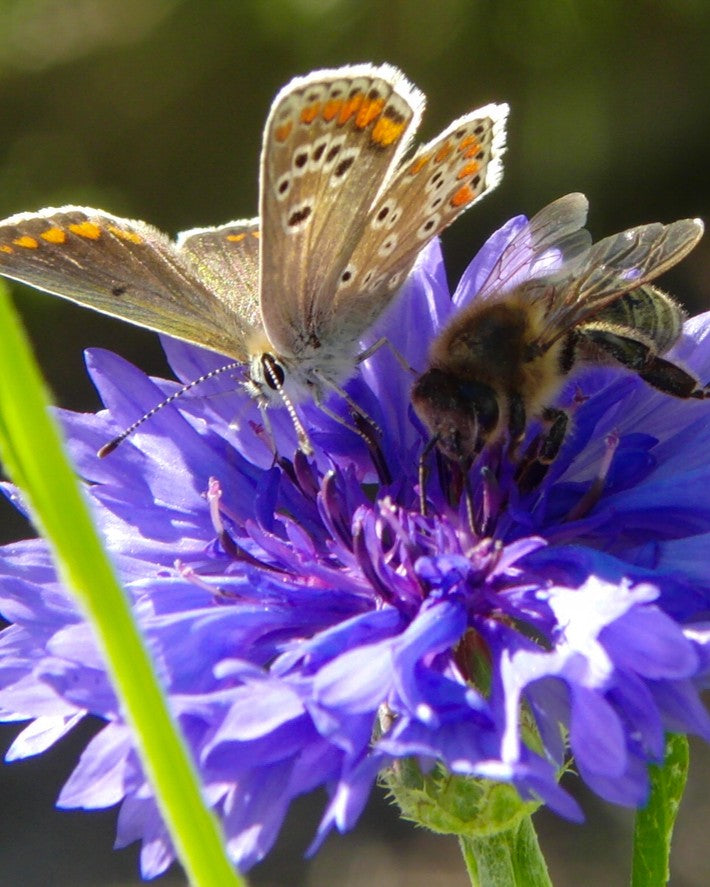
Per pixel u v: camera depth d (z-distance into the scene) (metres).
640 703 0.10
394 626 0.11
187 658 0.10
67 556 0.08
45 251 0.12
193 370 0.12
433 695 0.10
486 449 0.11
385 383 0.12
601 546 0.11
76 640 0.10
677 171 0.29
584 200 0.11
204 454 0.12
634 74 0.29
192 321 0.12
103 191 0.30
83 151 0.30
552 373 0.11
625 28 0.29
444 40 0.29
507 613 0.11
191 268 0.12
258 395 0.12
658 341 0.12
